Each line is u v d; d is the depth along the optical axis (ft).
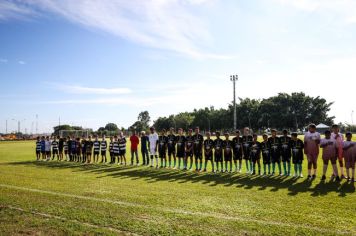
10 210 29.89
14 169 62.95
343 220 26.37
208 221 26.13
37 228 24.84
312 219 26.66
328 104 314.76
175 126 391.04
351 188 39.83
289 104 313.12
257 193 37.27
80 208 30.45
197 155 59.57
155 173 55.67
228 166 66.59
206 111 361.30
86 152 77.66
